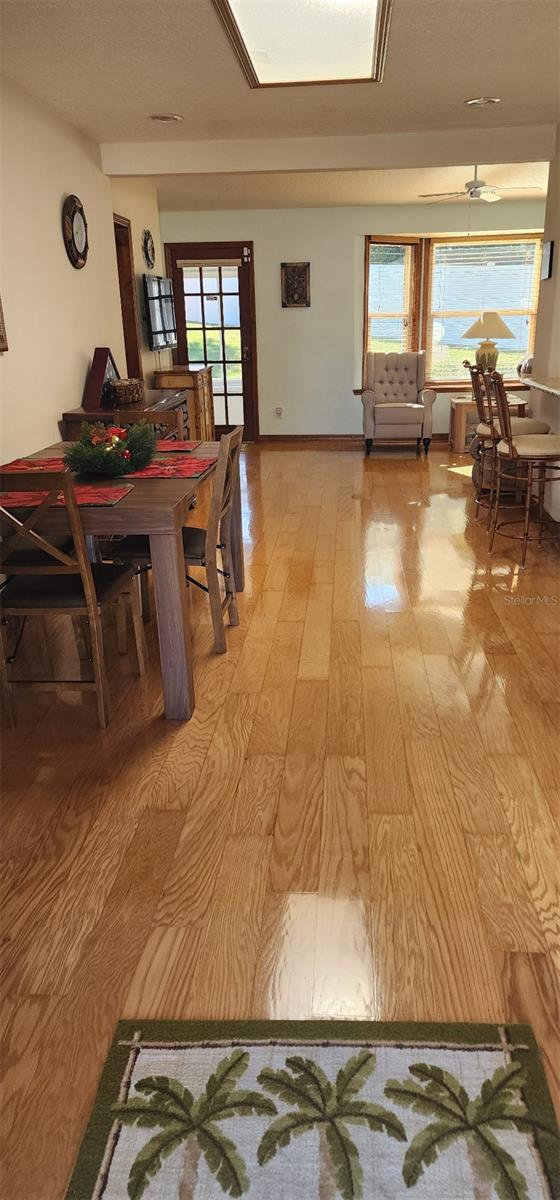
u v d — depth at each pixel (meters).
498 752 2.54
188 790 2.37
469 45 3.36
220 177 6.41
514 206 8.31
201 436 6.81
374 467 7.49
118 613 3.38
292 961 1.73
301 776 2.43
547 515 5.25
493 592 4.01
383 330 9.08
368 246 8.62
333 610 3.81
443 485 6.61
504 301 8.91
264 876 2.00
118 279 5.62
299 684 3.04
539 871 2.00
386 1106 1.41
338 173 6.35
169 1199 1.27
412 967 1.71
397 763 2.48
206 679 3.11
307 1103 1.42
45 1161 1.34
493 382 4.29
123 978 1.70
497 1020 1.58
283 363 9.09
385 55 3.44
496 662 3.19
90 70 3.56
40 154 4.06
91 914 1.88
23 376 3.85
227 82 3.78
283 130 4.76
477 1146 1.34
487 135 4.92
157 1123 1.39
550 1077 1.46
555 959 1.73
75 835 2.17
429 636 3.47
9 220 3.69
